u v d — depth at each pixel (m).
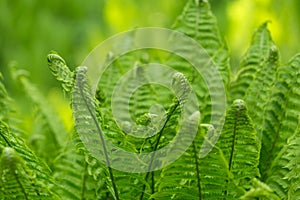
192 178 2.52
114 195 2.58
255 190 2.33
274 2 5.54
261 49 2.94
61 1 8.07
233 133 2.53
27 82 3.21
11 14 8.12
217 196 2.54
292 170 2.61
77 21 8.07
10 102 2.94
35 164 2.54
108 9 6.55
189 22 3.04
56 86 7.80
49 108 3.21
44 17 8.06
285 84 2.78
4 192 2.44
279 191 2.72
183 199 2.59
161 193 2.53
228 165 2.55
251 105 2.80
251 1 5.57
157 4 6.91
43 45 8.01
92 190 2.78
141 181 2.56
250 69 2.92
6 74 7.89
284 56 5.24
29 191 2.46
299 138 2.61
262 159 2.78
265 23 2.96
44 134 3.13
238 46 5.64
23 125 3.24
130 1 6.55
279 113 2.78
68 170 2.82
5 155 2.33
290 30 5.47
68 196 2.80
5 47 8.17
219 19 6.81
